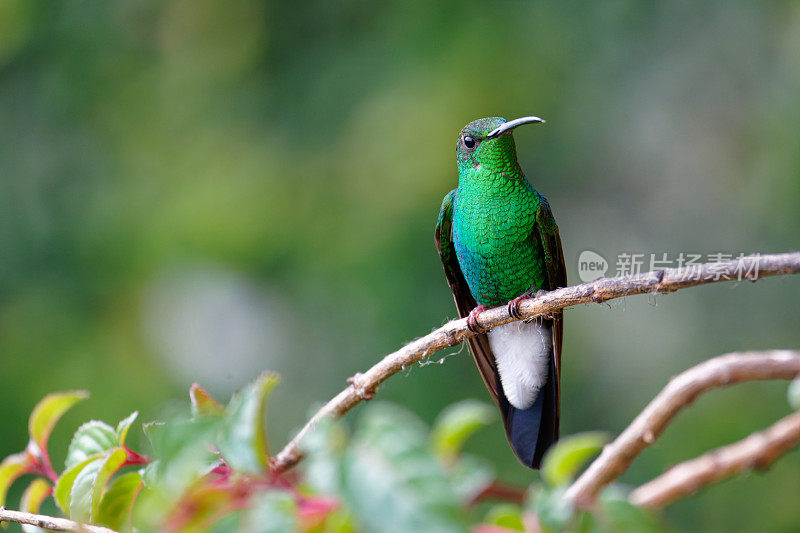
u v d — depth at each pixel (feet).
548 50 43.65
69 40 47.83
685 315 40.83
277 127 45.29
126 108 47.83
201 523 8.09
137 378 41.88
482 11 43.50
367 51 44.57
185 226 43.93
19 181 45.65
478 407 10.93
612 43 44.34
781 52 43.50
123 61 48.24
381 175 41.83
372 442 7.34
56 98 47.24
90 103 47.47
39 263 44.09
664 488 17.60
